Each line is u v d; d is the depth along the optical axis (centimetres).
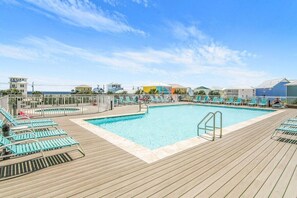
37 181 257
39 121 599
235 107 1600
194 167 313
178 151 398
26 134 418
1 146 290
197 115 1292
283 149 417
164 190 237
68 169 300
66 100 1196
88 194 224
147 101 1856
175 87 3791
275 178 274
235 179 270
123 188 240
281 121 811
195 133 782
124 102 1697
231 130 623
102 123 933
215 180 266
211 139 504
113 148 417
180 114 1330
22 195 221
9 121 499
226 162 337
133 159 348
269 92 2486
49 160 340
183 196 223
